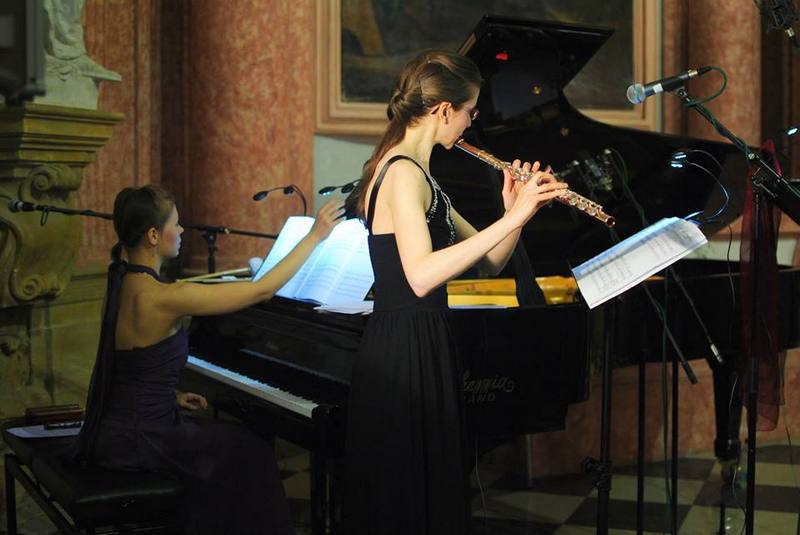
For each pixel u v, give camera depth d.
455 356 3.63
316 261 4.47
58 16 5.62
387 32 8.05
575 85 8.62
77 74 5.74
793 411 7.34
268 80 7.01
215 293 4.10
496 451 6.67
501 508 5.82
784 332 5.26
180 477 4.04
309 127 7.80
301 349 4.45
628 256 3.61
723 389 5.78
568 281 6.14
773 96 8.88
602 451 4.16
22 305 5.64
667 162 6.10
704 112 3.70
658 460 6.91
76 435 4.44
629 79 8.79
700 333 5.04
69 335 6.10
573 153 5.97
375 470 3.53
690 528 5.40
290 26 7.34
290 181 7.55
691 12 8.55
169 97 7.59
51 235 5.63
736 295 5.15
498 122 5.70
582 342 4.32
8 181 5.48
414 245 3.31
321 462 3.99
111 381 4.10
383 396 3.53
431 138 3.59
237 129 6.98
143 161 7.31
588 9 8.62
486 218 5.64
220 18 6.93
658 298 4.87
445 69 3.54
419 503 3.53
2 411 5.48
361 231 4.38
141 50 7.27
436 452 3.54
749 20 8.30
